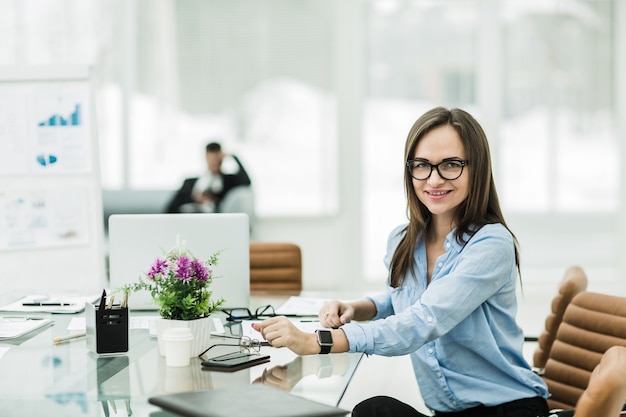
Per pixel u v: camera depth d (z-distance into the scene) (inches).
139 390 68.3
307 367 74.9
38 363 77.9
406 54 280.8
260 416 58.3
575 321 97.1
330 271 284.7
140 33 279.6
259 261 141.7
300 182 283.4
